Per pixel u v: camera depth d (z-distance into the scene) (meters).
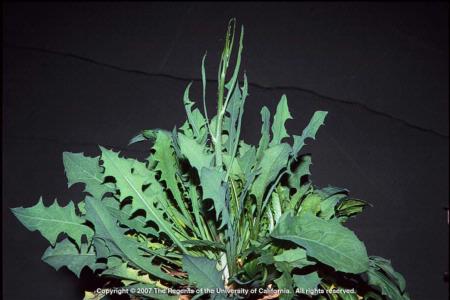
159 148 0.66
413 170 1.54
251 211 0.69
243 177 0.66
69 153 0.73
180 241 0.67
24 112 1.83
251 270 0.63
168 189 0.73
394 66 2.00
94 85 1.95
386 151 1.61
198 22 2.27
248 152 0.67
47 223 0.68
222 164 0.68
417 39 2.13
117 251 0.62
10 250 1.29
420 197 1.45
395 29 2.19
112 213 0.69
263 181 0.66
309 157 0.76
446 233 1.33
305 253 0.63
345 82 1.92
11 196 1.48
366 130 1.69
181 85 1.92
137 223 0.69
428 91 1.88
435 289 1.17
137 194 0.67
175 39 2.17
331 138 1.64
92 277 1.17
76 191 1.50
